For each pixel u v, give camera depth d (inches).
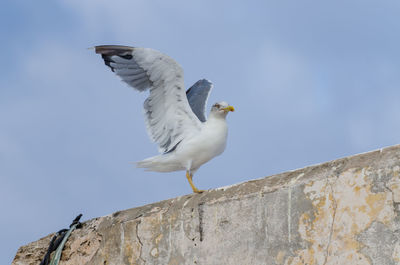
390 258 300.7
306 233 341.4
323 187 339.3
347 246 319.9
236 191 394.9
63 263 502.9
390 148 323.3
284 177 370.3
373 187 315.9
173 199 443.8
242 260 372.8
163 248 428.5
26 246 540.7
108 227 481.1
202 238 402.9
